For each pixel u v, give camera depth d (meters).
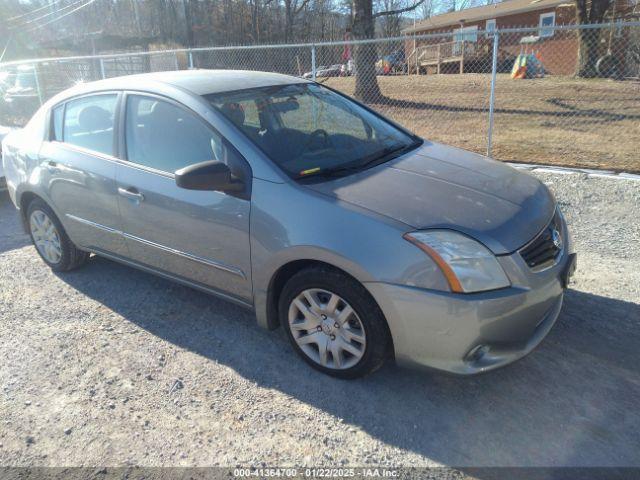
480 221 2.80
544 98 15.48
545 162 7.69
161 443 2.70
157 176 3.53
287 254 2.97
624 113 12.58
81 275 4.57
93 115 3.98
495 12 31.62
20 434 2.78
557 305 3.15
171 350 3.46
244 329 3.67
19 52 34.88
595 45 20.33
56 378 3.22
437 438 2.68
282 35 41.69
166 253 3.64
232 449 2.65
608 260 4.48
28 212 4.66
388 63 24.75
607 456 2.52
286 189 3.01
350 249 2.75
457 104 14.72
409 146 3.83
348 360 3.04
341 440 2.69
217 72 4.11
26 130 4.61
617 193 6.01
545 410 2.83
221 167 3.04
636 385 2.98
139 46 29.64
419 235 2.69
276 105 3.71
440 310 2.62
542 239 2.92
